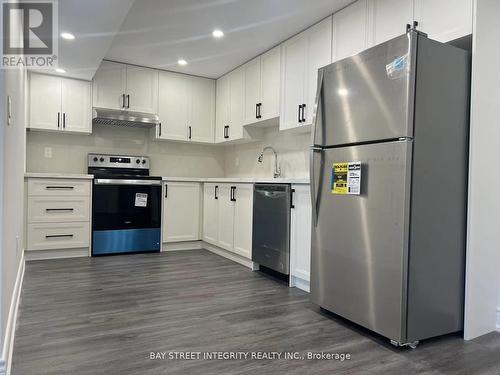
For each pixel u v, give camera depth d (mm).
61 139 4203
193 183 4488
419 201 1816
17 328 1990
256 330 2039
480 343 1930
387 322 1854
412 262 1806
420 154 1811
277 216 3061
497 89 2066
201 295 2658
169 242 4352
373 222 1935
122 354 1715
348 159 2090
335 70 2189
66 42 3014
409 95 1758
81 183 3807
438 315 1909
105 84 4148
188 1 2688
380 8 2469
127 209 4062
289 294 2727
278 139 4098
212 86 4848
